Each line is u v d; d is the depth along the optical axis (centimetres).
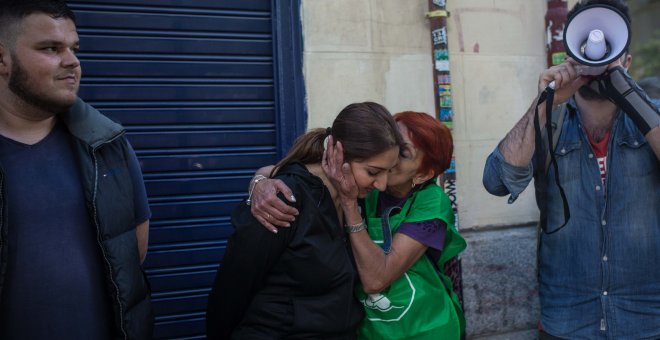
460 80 308
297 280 153
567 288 203
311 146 170
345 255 159
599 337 198
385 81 296
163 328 272
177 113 273
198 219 277
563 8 314
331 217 159
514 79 319
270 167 189
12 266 143
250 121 284
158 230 271
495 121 315
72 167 156
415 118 174
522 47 321
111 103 265
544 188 197
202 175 277
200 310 277
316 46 286
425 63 303
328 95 288
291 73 283
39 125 154
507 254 305
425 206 174
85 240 154
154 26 269
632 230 193
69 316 149
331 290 155
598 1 182
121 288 157
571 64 182
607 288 196
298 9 283
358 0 292
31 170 149
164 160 271
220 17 279
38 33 142
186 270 275
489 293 302
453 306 175
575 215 200
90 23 261
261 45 285
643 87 284
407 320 166
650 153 193
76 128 155
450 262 222
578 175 200
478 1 312
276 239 150
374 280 161
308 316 153
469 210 310
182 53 274
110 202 157
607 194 195
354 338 168
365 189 161
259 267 152
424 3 303
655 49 728
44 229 147
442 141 172
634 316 195
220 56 279
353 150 152
